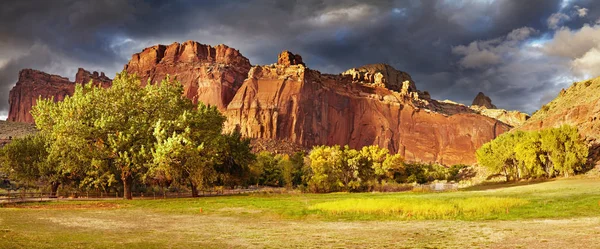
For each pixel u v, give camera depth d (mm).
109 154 54219
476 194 51719
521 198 39406
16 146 62938
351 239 20547
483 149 106875
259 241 20172
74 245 18297
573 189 50562
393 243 19078
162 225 27109
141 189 73562
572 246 16281
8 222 26469
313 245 18844
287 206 39594
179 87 64562
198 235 22406
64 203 45594
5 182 77562
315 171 84125
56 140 56188
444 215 29828
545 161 90125
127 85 61094
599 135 104000
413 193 64375
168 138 51812
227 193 76000
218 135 62969
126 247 18141
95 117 56812
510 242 18094
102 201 48875
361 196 57281
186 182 64375
